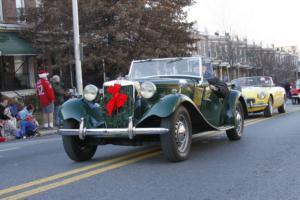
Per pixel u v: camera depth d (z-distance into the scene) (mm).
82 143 8469
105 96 8102
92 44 24344
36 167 8172
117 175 7133
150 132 7621
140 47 24578
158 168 7562
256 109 17297
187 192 6020
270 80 19328
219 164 7816
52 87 17891
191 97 8812
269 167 7512
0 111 15453
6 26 23906
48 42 24828
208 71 9984
